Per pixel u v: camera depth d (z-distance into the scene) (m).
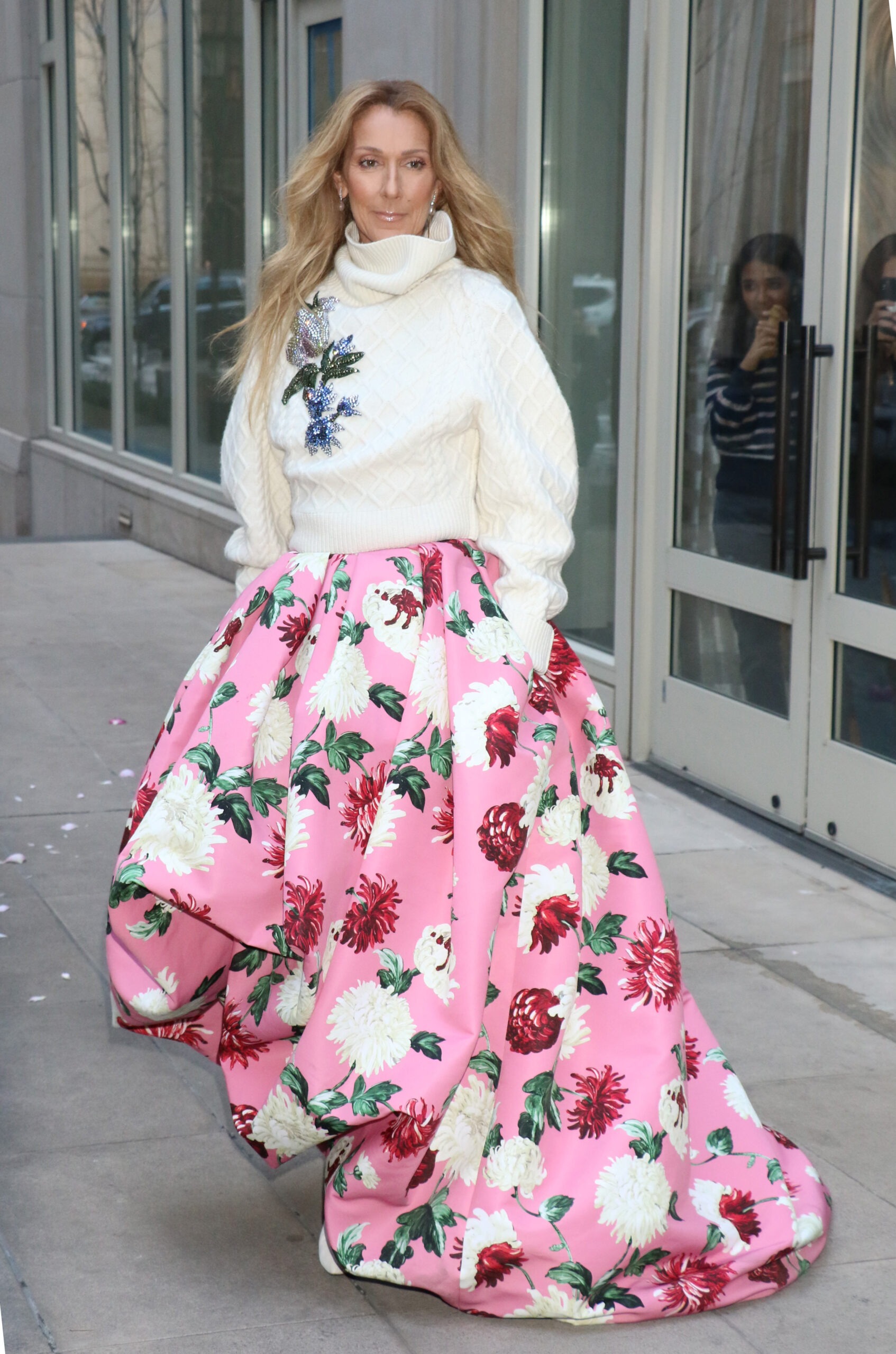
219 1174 2.52
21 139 11.66
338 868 2.11
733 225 4.45
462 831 2.08
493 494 2.24
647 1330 2.10
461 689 2.14
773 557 4.14
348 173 2.27
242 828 2.13
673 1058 2.20
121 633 6.99
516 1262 2.08
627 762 5.09
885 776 3.98
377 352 2.22
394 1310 2.14
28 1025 3.08
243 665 2.22
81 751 5.12
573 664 2.35
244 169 8.34
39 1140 2.62
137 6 9.70
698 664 4.82
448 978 2.09
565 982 2.15
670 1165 2.15
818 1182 2.40
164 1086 2.84
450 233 2.26
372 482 2.22
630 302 4.90
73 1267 2.24
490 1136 2.13
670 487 4.84
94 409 11.12
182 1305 2.14
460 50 5.51
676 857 4.17
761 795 4.51
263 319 2.36
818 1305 2.18
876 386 3.91
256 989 2.24
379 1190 2.07
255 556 2.46
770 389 4.34
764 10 4.27
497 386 2.21
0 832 4.30
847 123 3.93
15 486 12.15
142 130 9.73
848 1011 3.22
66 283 11.38
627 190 4.87
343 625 2.19
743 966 3.45
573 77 5.21
